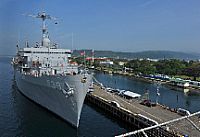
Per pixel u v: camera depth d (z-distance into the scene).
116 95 61.66
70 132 35.78
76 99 33.75
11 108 46.72
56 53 51.03
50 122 38.84
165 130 33.47
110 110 48.75
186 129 34.50
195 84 97.56
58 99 37.69
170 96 75.25
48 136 34.03
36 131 35.56
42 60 50.06
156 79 114.75
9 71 125.12
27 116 41.56
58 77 34.91
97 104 55.41
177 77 118.12
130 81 110.62
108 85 96.06
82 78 31.80
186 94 79.38
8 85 75.12
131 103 52.31
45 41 54.34
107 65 191.00
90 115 47.56
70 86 33.41
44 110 44.72
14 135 34.00
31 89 47.41
